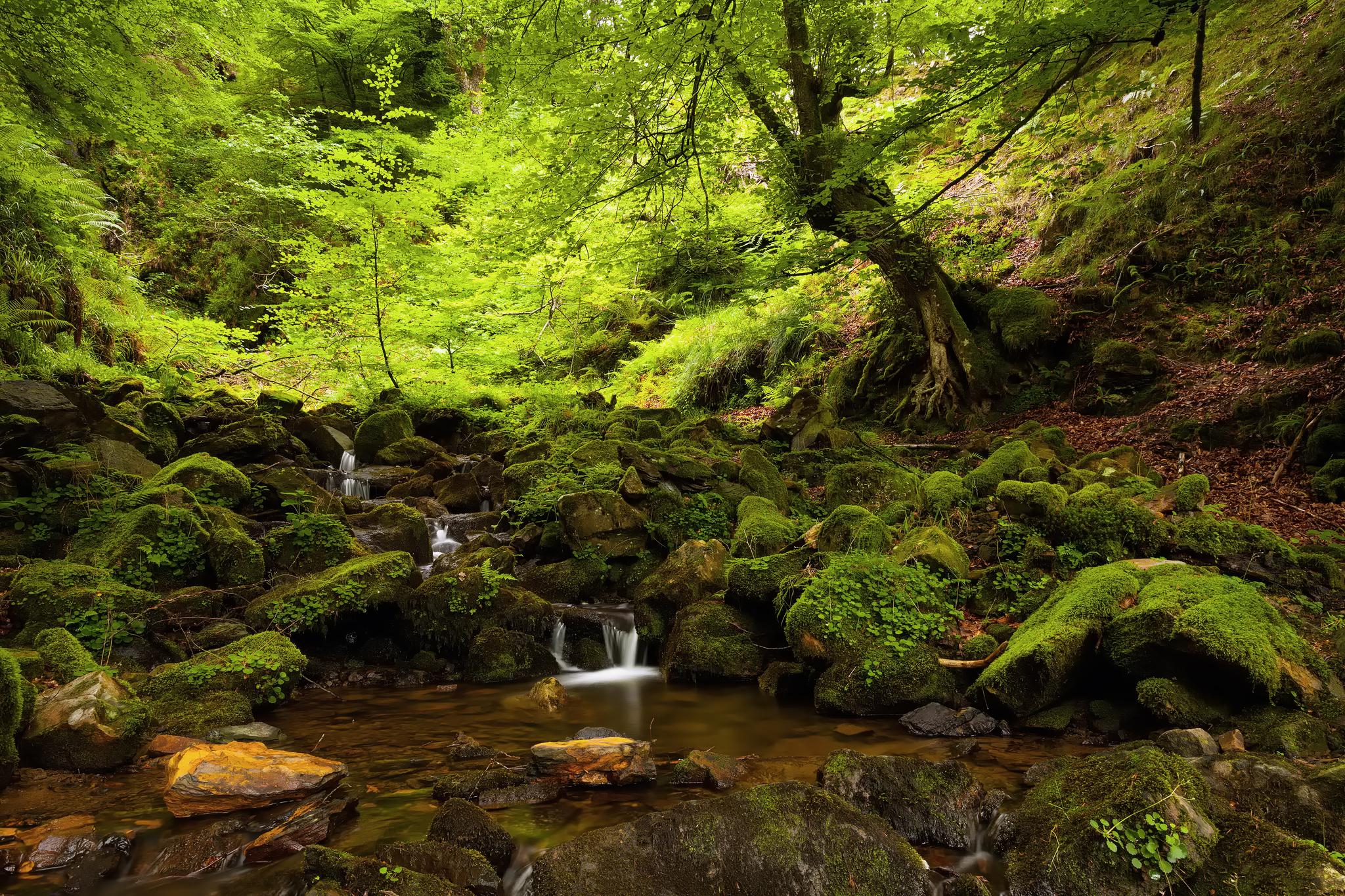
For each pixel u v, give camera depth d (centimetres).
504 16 884
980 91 768
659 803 346
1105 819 276
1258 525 639
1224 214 1109
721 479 806
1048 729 420
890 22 1144
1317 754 349
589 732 422
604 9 835
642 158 1102
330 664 567
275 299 1945
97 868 285
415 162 1589
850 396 1370
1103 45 663
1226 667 383
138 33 950
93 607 511
